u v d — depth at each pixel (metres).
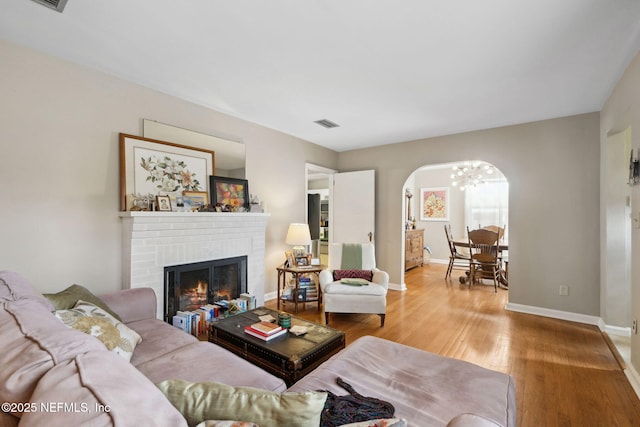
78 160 2.42
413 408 1.19
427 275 5.95
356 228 5.14
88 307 1.70
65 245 2.35
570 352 2.62
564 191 3.51
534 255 3.66
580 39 2.00
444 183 7.52
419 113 3.46
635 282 2.18
